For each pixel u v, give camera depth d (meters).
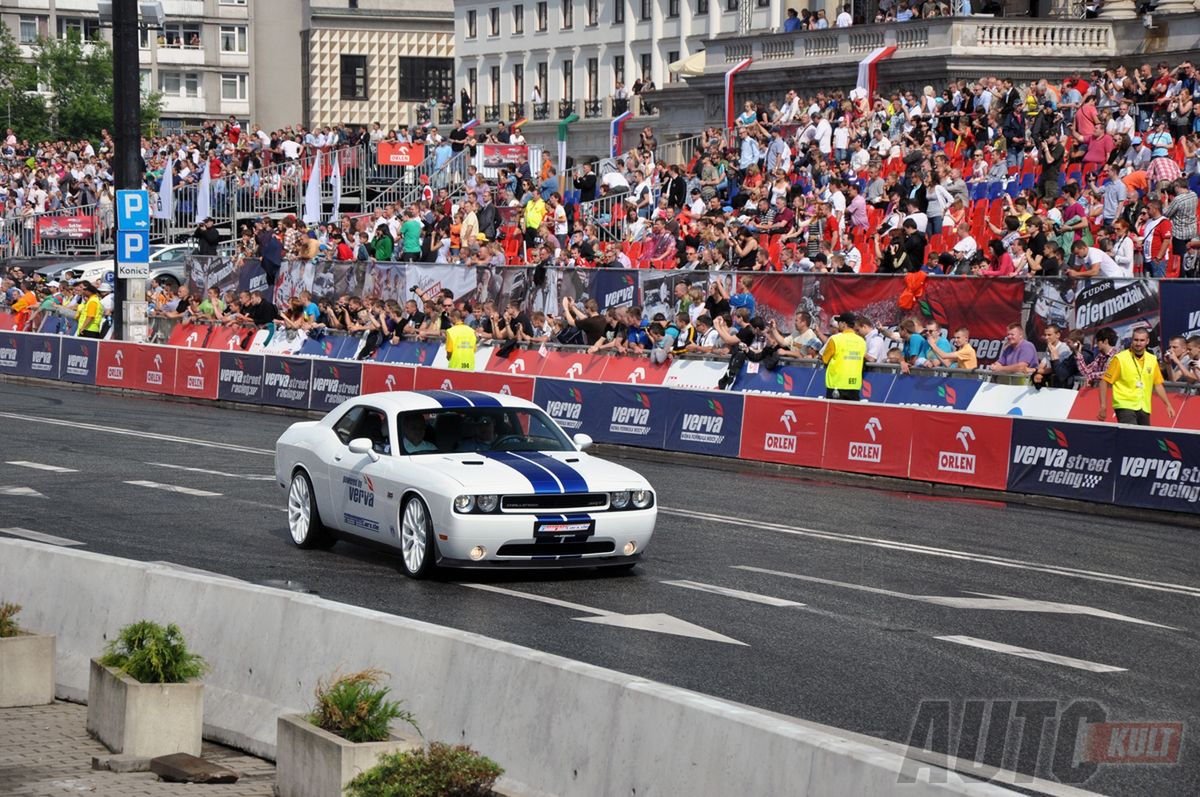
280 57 115.31
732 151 40.38
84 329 39.22
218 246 49.31
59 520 17.73
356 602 13.33
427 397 15.67
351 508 15.38
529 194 39.47
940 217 31.05
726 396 24.48
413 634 9.16
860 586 14.19
